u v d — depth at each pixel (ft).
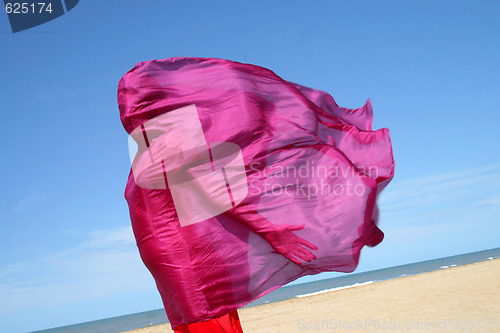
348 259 12.55
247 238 11.87
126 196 11.95
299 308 59.11
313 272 12.47
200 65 12.43
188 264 11.10
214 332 11.12
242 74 12.84
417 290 52.24
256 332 35.99
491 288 40.81
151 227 11.23
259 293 11.68
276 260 12.05
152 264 11.28
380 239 13.24
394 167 14.19
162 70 12.03
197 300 11.03
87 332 206.49
